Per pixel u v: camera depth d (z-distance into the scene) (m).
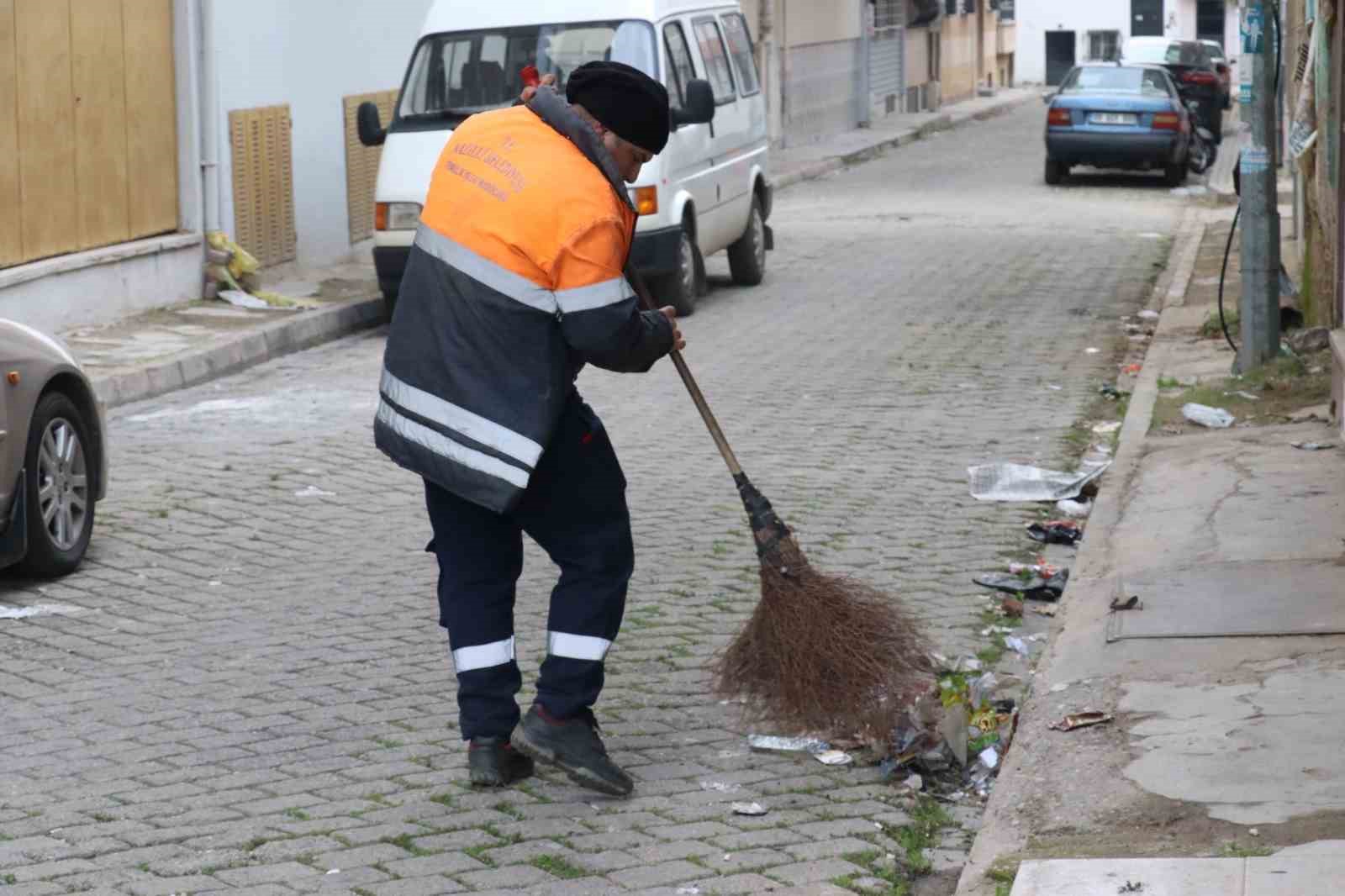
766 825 5.41
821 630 5.80
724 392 12.86
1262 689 6.01
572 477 5.45
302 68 18.52
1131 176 32.06
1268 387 11.59
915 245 21.95
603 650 5.56
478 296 5.21
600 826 5.40
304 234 18.70
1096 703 6.07
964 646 7.17
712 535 8.99
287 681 6.85
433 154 15.65
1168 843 4.88
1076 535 8.88
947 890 5.02
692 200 16.27
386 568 8.50
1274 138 12.00
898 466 10.47
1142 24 73.31
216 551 8.83
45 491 8.30
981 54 62.38
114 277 15.26
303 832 5.38
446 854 5.20
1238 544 7.98
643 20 15.91
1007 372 13.52
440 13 16.41
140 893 4.95
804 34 38.50
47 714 6.50
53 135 14.59
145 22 15.79
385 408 5.39
